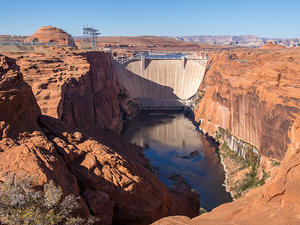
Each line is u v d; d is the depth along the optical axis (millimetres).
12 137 20875
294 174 14383
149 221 24109
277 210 13516
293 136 19531
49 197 14070
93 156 24594
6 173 16609
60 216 14234
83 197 20766
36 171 17641
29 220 12836
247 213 14719
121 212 23094
